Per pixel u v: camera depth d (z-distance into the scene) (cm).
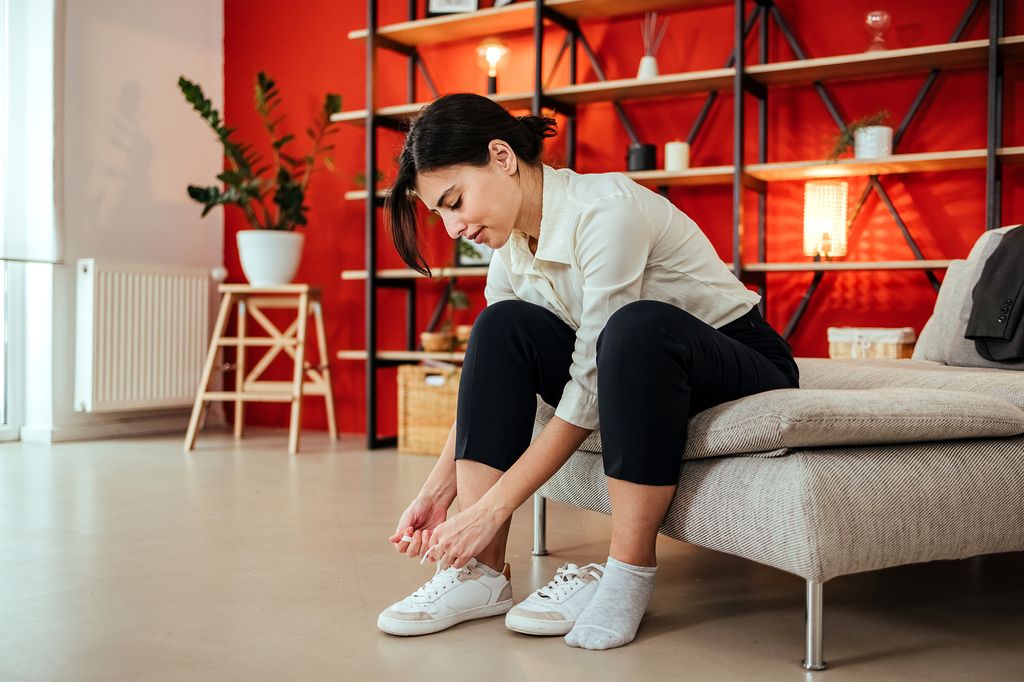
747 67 336
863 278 349
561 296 156
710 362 142
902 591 176
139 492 282
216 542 214
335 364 457
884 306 346
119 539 216
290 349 413
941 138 335
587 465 171
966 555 143
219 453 376
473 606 153
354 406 453
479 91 417
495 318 153
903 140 341
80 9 422
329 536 221
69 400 421
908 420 137
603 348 138
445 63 425
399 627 145
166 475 316
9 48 401
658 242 149
